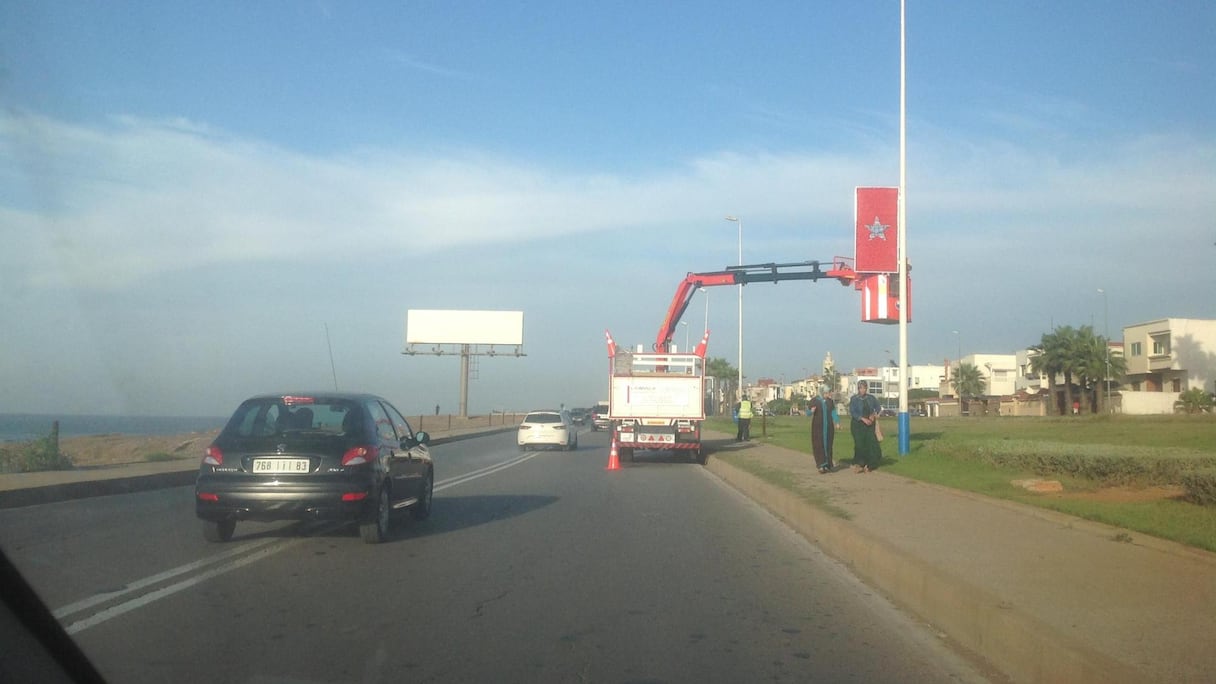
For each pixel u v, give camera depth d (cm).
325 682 634
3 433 2609
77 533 1237
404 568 1032
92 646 705
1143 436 3253
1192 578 840
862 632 783
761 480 1864
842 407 10531
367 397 1237
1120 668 566
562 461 3019
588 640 748
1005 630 683
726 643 745
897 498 1513
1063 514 1252
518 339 7275
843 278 3588
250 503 1071
